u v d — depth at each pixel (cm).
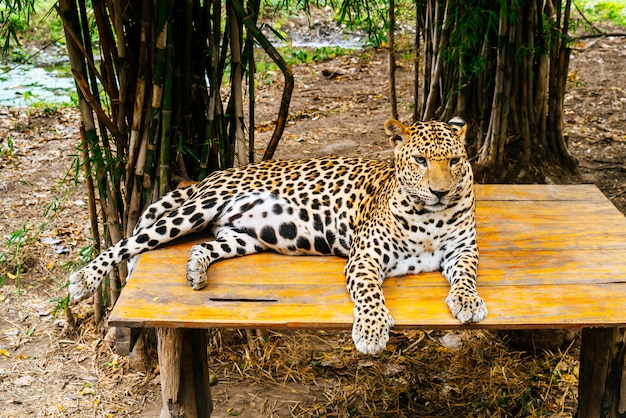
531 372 471
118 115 452
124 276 485
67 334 511
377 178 400
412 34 1009
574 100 855
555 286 363
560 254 393
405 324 332
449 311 342
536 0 594
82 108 450
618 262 385
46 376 474
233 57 459
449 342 502
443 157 351
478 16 564
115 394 461
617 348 368
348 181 409
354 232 394
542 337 484
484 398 451
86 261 525
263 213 404
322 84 975
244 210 404
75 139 819
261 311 340
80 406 450
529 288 361
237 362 486
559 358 483
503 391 457
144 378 475
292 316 336
